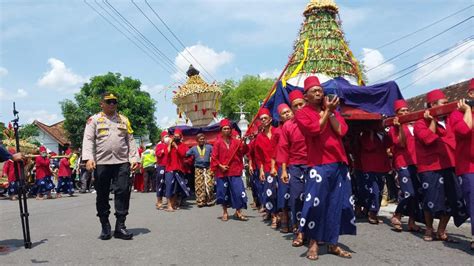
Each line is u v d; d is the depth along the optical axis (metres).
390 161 7.74
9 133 14.38
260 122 7.99
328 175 4.84
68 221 8.33
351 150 7.89
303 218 4.85
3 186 16.86
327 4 10.55
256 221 8.13
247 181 16.95
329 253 5.16
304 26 10.66
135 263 4.88
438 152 5.78
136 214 9.31
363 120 7.53
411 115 6.14
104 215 6.38
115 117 6.59
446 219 5.85
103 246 5.82
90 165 6.21
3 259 5.19
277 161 6.46
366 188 7.37
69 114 40.09
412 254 5.09
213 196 11.26
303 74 9.91
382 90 7.60
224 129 8.39
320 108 4.95
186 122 15.44
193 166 12.64
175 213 9.51
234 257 5.07
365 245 5.61
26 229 5.84
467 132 5.07
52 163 18.92
